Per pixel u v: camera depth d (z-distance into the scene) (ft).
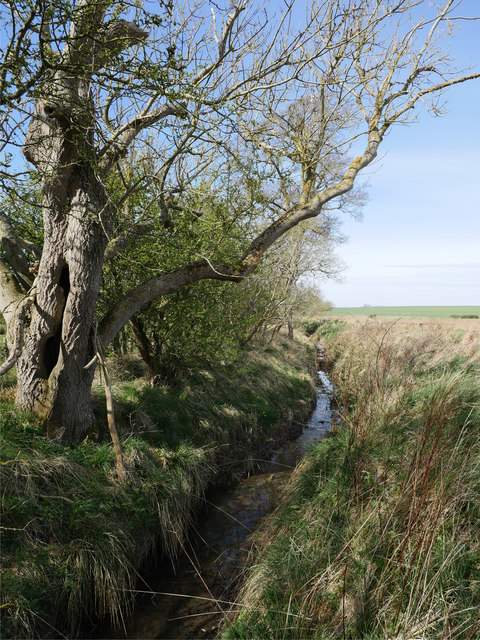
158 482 19.77
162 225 22.52
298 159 22.40
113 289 25.89
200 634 14.43
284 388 41.39
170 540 18.76
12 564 13.69
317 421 38.65
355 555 13.42
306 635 11.26
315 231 55.21
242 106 18.16
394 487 15.89
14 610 12.63
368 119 24.70
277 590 13.26
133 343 33.04
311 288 65.05
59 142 17.07
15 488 15.47
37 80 13.98
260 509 22.66
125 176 22.48
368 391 24.56
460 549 11.85
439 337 44.45
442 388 22.36
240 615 13.25
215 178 24.48
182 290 27.02
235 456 28.12
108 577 14.93
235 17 16.56
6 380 21.68
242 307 33.53
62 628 14.12
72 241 17.97
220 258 26.30
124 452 20.27
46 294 18.38
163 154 22.68
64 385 18.72
